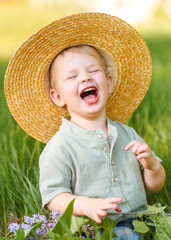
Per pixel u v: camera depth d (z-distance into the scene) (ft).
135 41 7.96
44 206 7.19
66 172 7.07
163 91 16.31
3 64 20.47
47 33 7.26
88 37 7.62
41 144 10.60
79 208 6.60
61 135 7.29
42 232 6.41
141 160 7.20
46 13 59.31
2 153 9.68
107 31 7.68
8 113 12.73
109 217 7.04
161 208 6.97
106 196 7.04
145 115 12.80
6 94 7.77
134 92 8.43
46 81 7.88
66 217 6.24
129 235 6.56
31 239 6.35
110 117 8.53
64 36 7.41
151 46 31.65
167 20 57.67
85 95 7.44
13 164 9.50
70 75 7.34
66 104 7.63
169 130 11.93
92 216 6.38
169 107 14.03
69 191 7.00
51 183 7.02
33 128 8.19
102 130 7.18
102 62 7.74
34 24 50.93
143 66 8.24
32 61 7.55
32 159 9.78
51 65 7.70
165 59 25.90
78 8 64.13
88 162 7.05
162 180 7.57
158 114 13.07
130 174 7.25
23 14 57.98
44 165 7.18
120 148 7.37
